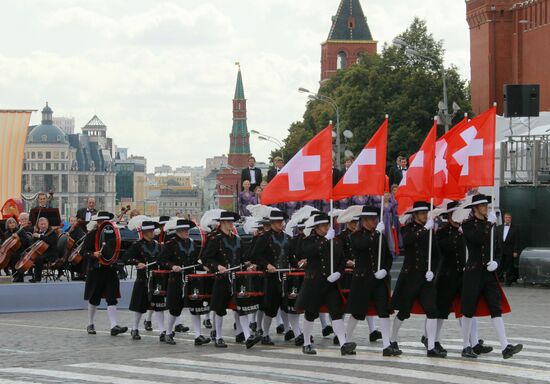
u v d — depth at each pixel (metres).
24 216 53.34
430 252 28.33
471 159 30.34
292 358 28.08
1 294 45.53
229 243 31.44
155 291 32.91
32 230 53.53
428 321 28.14
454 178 31.09
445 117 81.44
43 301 46.41
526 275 54.28
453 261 28.56
